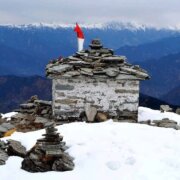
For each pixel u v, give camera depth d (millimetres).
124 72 19438
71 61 20078
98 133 15328
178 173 12969
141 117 21453
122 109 19625
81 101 19438
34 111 21719
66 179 12641
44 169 13227
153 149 14266
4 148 14758
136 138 14992
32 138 15539
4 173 13062
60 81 19297
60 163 13250
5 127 18625
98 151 14047
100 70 19469
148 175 12781
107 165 13359
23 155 14305
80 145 14461
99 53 20922
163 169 13125
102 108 19531
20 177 12844
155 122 19562
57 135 13820
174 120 21094
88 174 12930
